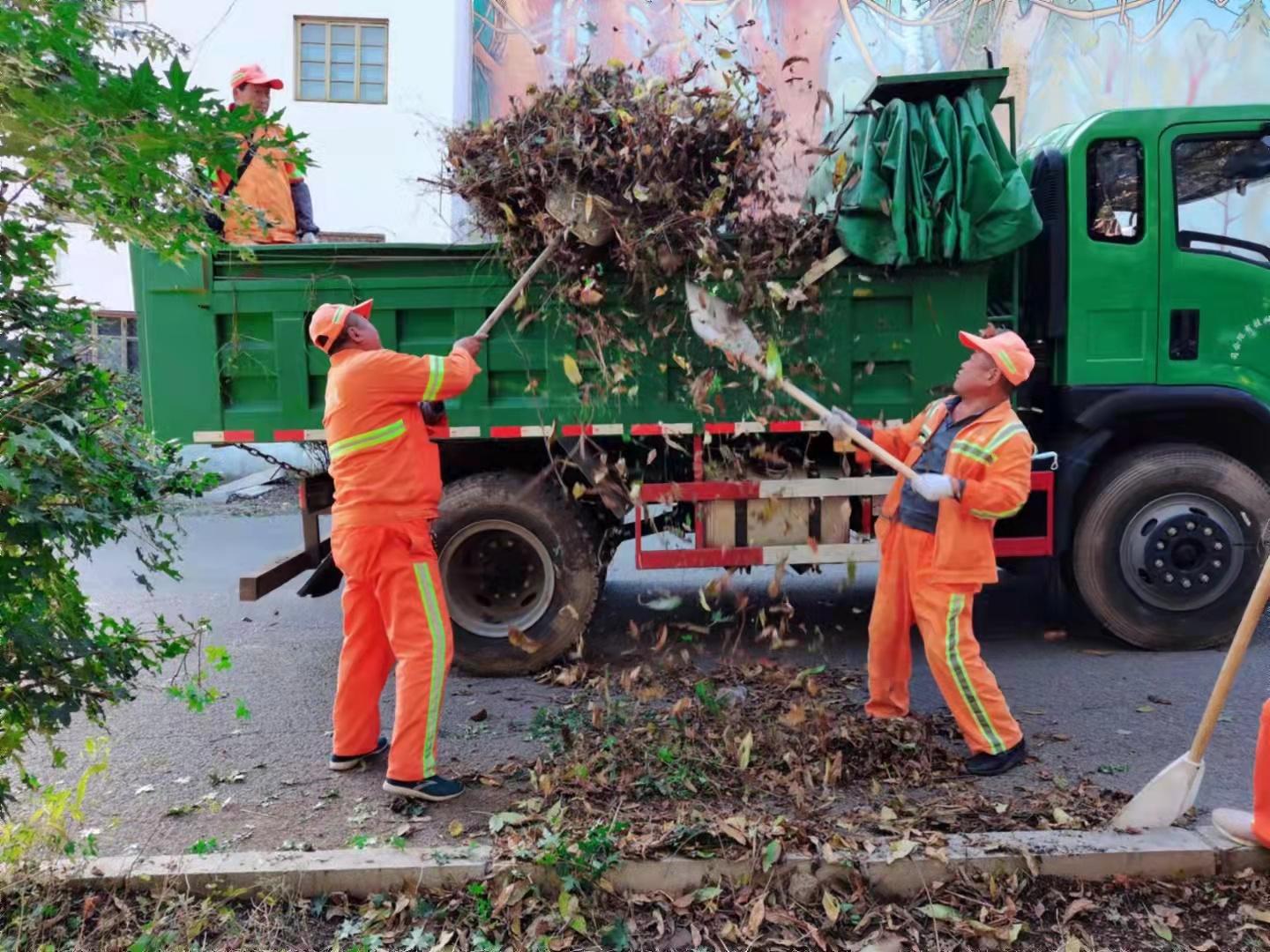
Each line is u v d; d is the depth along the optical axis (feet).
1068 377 15.62
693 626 15.55
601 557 15.70
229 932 8.22
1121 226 15.55
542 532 15.08
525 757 12.02
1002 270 16.28
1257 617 9.21
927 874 8.91
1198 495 15.80
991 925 8.39
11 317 7.57
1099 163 15.44
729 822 9.39
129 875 8.74
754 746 11.57
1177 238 15.51
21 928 7.97
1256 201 15.62
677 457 15.44
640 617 18.90
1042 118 33.58
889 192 13.57
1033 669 15.44
